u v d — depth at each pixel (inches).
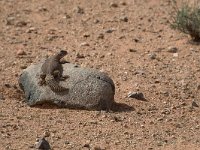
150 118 1235.2
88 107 1235.2
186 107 1305.4
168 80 1455.5
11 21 1894.7
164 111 1274.6
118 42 1731.1
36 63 1427.2
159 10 2020.2
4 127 1145.4
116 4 2079.2
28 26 1865.2
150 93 1370.6
